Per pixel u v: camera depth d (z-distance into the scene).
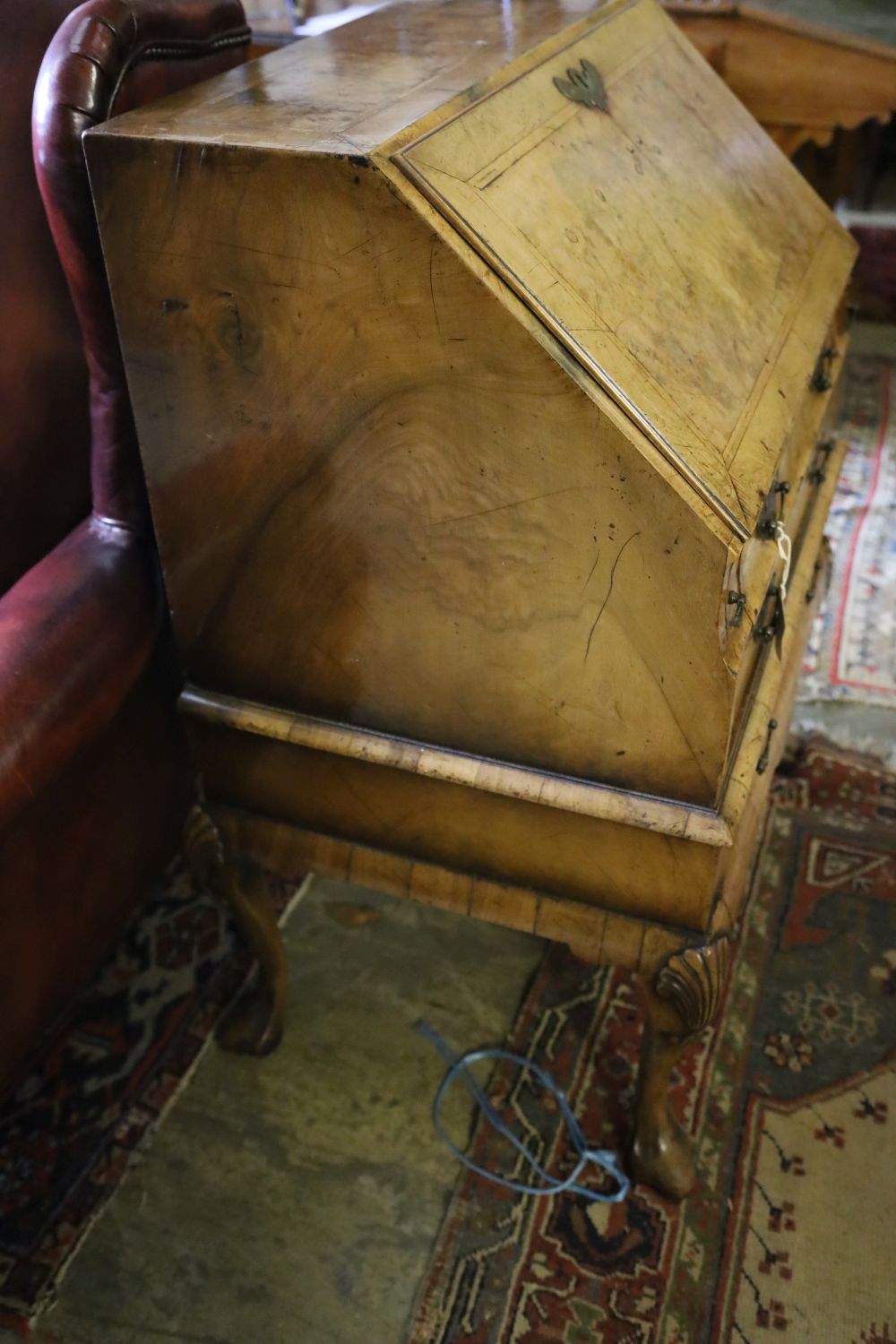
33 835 1.27
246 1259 1.26
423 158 0.83
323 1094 1.42
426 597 0.97
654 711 0.94
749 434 0.96
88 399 1.35
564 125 1.03
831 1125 1.36
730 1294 1.21
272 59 1.11
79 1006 1.54
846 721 1.92
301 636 1.06
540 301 0.82
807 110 2.27
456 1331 1.19
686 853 1.00
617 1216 1.28
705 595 0.85
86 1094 1.43
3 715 1.05
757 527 1.00
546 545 0.89
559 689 0.97
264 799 1.20
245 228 0.84
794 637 1.33
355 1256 1.26
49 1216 1.30
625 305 0.93
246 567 1.04
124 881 1.51
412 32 1.19
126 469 1.22
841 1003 1.50
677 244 1.07
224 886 1.29
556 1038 1.48
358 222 0.80
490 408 0.85
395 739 1.07
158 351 0.94
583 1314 1.19
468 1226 1.28
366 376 0.87
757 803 1.21
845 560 2.25
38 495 1.35
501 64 1.03
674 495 0.82
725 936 1.07
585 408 0.82
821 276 1.32
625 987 1.54
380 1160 1.35
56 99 1.01
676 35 1.39
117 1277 1.25
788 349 1.13
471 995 1.54
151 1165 1.35
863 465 2.52
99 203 0.89
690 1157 1.29
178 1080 1.44
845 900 1.64
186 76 1.20
